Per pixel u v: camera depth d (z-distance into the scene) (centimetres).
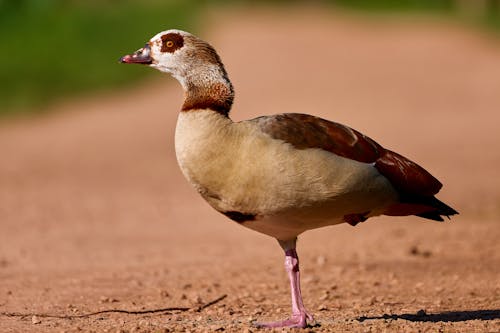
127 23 5469
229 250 1636
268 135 972
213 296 1274
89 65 4638
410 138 3067
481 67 4647
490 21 6309
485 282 1341
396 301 1228
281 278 1397
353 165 977
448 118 3478
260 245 1683
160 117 3697
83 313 1161
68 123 3659
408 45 5316
